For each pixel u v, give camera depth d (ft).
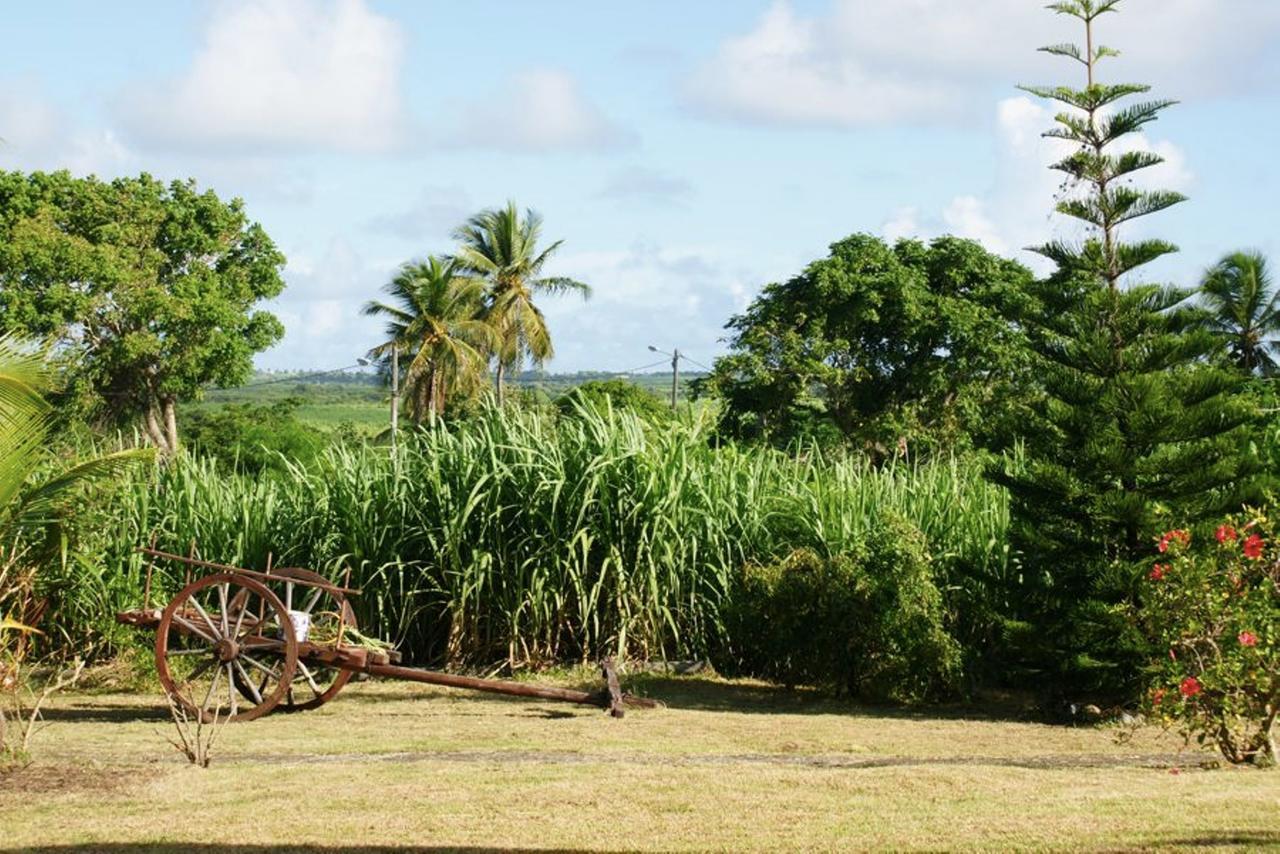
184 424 172.45
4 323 142.20
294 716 39.99
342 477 52.08
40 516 41.75
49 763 30.07
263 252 170.09
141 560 50.24
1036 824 23.67
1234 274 173.68
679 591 49.19
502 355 171.42
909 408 145.28
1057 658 42.55
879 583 44.88
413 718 39.63
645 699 41.98
